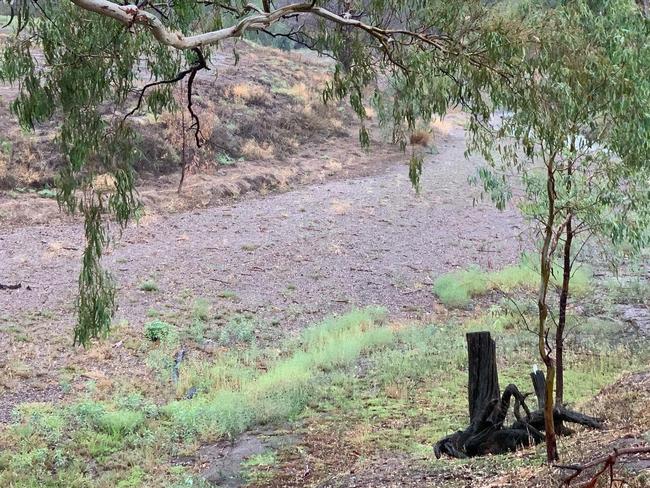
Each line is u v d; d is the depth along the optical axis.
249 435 9.91
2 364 12.06
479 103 7.66
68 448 9.40
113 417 10.06
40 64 9.71
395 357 12.64
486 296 16.55
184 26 8.42
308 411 10.61
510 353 12.50
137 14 5.73
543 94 6.75
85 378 11.92
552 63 6.82
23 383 11.55
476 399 7.71
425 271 18.22
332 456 8.99
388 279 17.67
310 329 14.38
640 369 10.33
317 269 18.03
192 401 11.03
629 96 6.68
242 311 15.36
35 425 9.92
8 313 14.21
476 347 7.68
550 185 6.28
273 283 17.05
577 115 6.67
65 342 13.15
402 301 16.48
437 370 11.99
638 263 16.39
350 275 17.80
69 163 8.21
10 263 16.84
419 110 8.63
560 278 15.86
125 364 12.56
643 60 6.89
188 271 17.30
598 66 6.70
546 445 6.58
